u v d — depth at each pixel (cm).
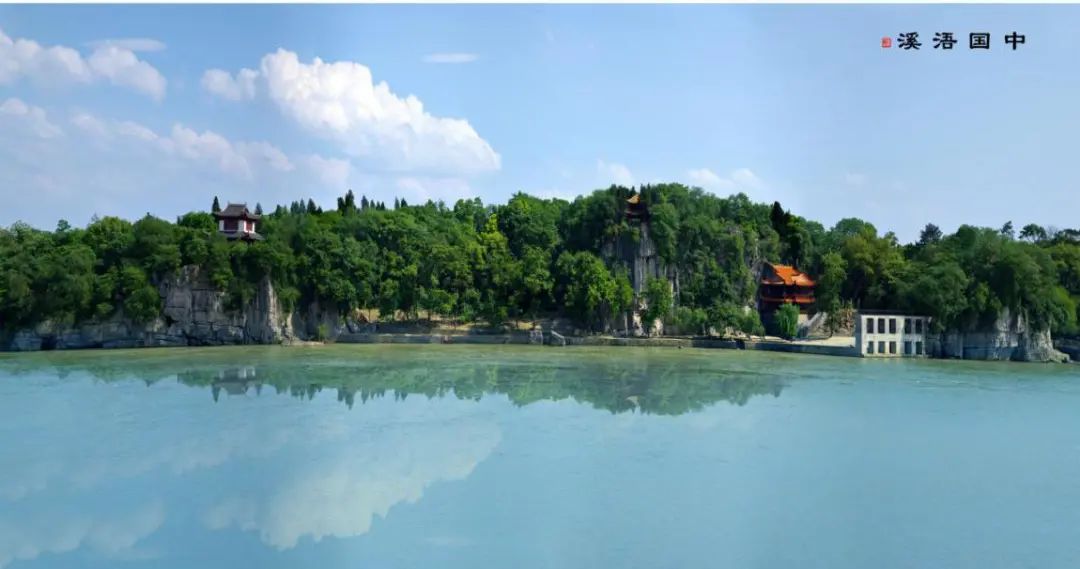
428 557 4416
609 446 6731
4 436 6862
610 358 13288
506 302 17088
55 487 5544
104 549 4547
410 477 5812
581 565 4331
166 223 15662
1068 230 19425
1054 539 4881
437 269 17100
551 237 18312
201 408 8112
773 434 7338
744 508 5284
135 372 10681
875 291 16775
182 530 4809
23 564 4366
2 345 14025
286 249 15938
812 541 4750
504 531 4791
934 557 4575
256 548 4553
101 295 14538
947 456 6750
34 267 14212
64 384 9581
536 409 8288
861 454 6725
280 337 15650
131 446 6562
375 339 16288
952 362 13725
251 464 6100
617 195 17888
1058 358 14825
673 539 4719
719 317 16475
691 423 7700
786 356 14062
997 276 14712
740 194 19525
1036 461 6631
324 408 8200
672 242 17475
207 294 15375
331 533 4753
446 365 11938
